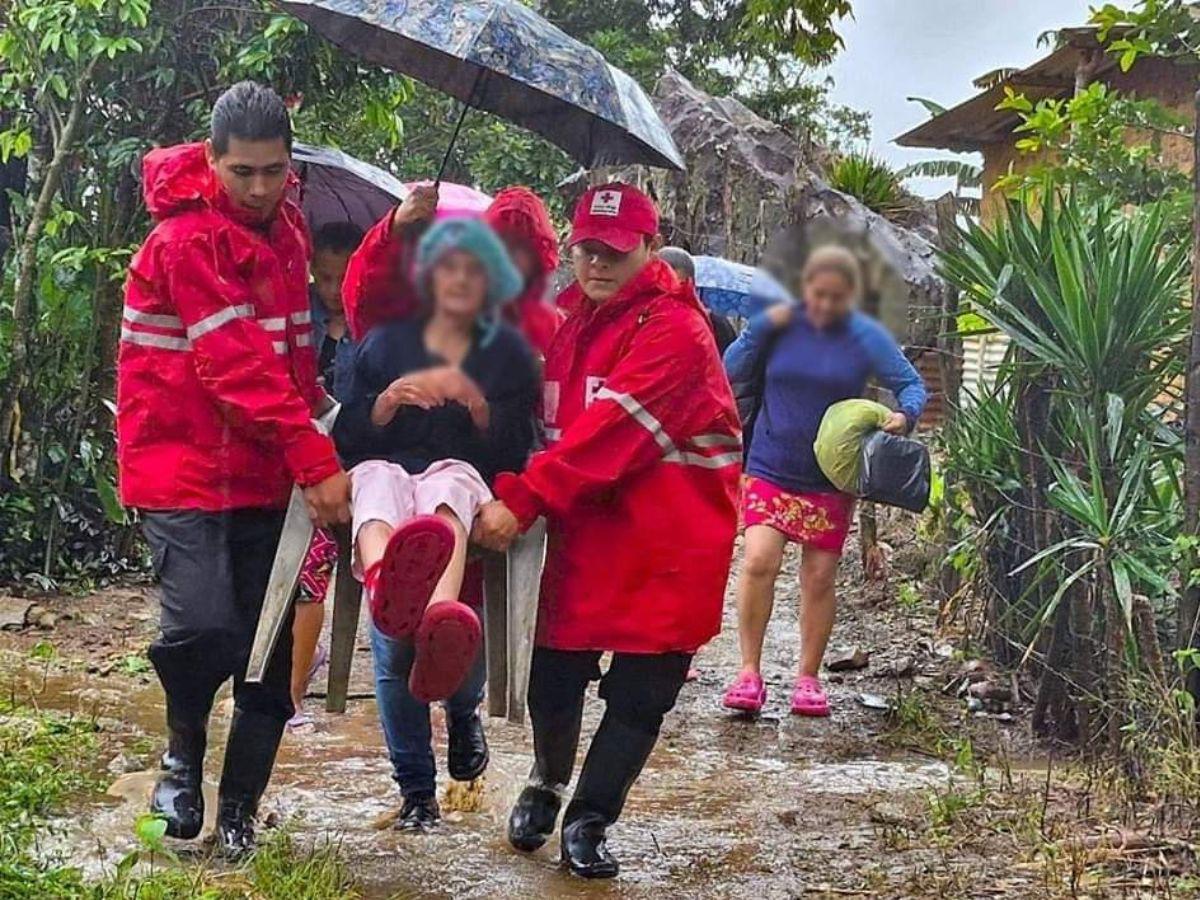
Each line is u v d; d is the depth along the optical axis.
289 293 4.10
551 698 4.32
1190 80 11.82
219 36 8.52
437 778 5.26
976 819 4.86
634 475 4.04
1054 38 11.69
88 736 5.45
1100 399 5.64
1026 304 6.14
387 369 4.15
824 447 6.24
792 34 6.84
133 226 8.59
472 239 4.08
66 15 7.90
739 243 14.05
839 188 16.20
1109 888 4.13
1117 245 5.67
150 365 3.95
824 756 5.88
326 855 4.16
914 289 11.55
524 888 4.13
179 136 8.73
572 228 4.21
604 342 4.12
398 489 3.93
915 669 7.15
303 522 3.96
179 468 3.97
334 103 8.81
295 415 3.90
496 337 4.16
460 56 4.05
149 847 3.70
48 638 7.36
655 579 4.04
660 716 4.24
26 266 8.20
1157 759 4.82
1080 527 5.78
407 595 3.64
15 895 3.48
